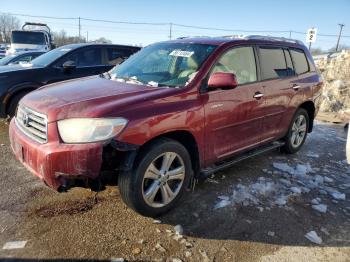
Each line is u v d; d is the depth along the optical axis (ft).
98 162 9.59
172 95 11.19
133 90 11.43
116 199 12.41
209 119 12.10
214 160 12.98
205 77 12.21
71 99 10.69
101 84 12.50
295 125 17.97
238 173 15.25
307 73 18.11
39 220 10.96
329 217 12.17
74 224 10.82
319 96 18.98
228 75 11.75
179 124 11.07
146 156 10.41
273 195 13.44
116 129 9.72
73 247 9.74
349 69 52.65
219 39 14.28
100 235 10.33
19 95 21.38
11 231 10.34
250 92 13.80
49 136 9.84
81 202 12.11
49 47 55.83
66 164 9.55
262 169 15.96
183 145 12.14
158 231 10.67
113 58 26.04
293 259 9.82
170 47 14.46
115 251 9.66
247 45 14.44
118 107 10.03
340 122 28.63
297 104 17.08
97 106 10.03
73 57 23.94
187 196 12.85
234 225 11.25
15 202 11.96
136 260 9.36
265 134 15.43
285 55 16.70
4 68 22.26
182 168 11.60
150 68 13.67
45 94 11.64
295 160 17.63
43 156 9.68
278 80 15.60
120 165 10.21
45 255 9.37
